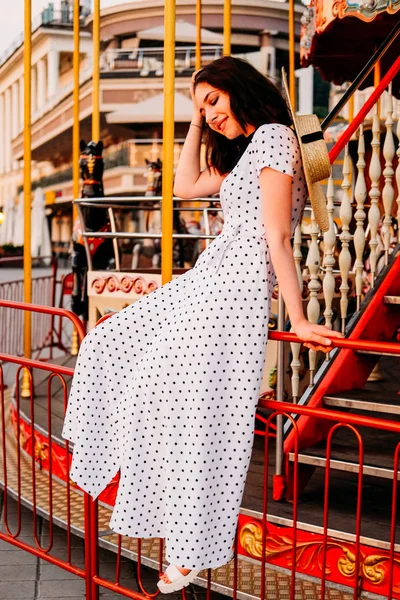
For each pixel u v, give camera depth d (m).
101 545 3.41
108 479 2.58
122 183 23.91
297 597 2.95
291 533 2.87
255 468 3.49
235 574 2.57
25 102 5.26
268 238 2.22
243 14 19.47
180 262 7.20
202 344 2.31
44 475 4.45
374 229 3.47
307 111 22.56
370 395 3.18
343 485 3.33
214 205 6.88
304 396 3.22
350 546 2.73
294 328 2.20
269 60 19.83
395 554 2.63
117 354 2.58
